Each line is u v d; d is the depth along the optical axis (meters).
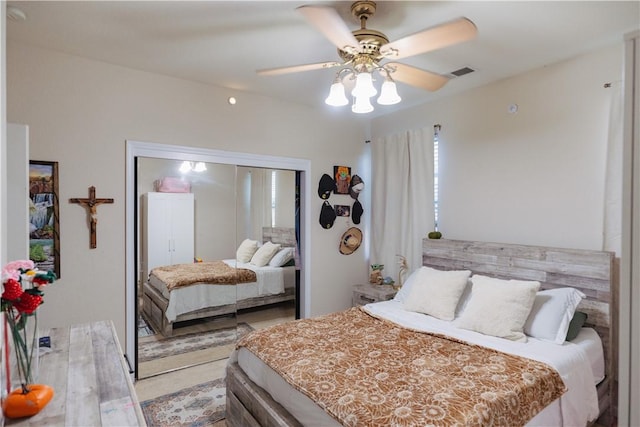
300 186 3.98
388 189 4.05
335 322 2.55
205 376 3.00
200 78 3.09
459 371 1.74
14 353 1.20
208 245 3.41
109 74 2.78
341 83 2.09
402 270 3.85
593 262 2.38
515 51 2.51
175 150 3.08
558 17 2.06
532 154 2.85
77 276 2.66
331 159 4.10
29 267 1.29
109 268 2.79
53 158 2.57
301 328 2.42
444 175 3.54
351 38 1.73
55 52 2.57
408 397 1.50
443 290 2.71
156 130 2.98
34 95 2.50
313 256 3.98
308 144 3.91
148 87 2.94
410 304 2.83
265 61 2.73
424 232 3.65
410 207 3.80
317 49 2.52
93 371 1.44
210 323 3.45
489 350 2.00
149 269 3.07
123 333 2.85
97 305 2.74
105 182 2.77
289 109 3.76
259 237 3.74
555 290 2.41
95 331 1.90
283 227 3.90
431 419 1.34
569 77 2.64
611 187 2.40
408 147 3.84
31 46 2.48
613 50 2.42
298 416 1.69
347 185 4.23
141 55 2.63
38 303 1.23
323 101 3.72
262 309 3.82
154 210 3.07
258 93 3.49
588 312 2.39
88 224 2.71
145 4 1.97
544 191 2.78
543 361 1.85
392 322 2.55
